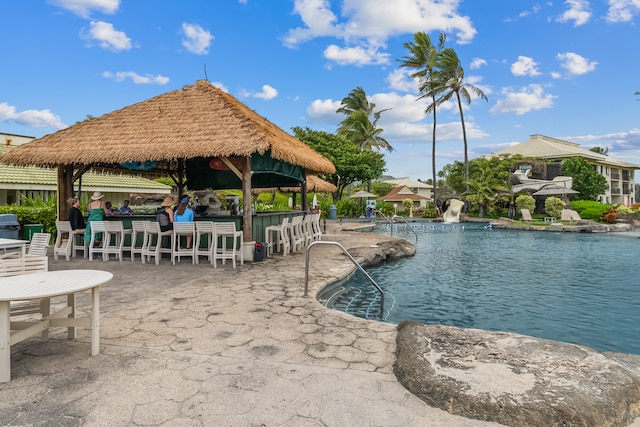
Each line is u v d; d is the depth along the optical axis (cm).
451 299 700
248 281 673
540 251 1359
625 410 246
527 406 243
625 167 5922
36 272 393
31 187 1571
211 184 1417
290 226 1055
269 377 304
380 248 1141
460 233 2136
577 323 564
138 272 754
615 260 1145
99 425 237
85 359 335
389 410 257
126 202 1245
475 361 307
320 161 1267
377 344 378
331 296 679
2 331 289
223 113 908
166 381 295
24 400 265
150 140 871
